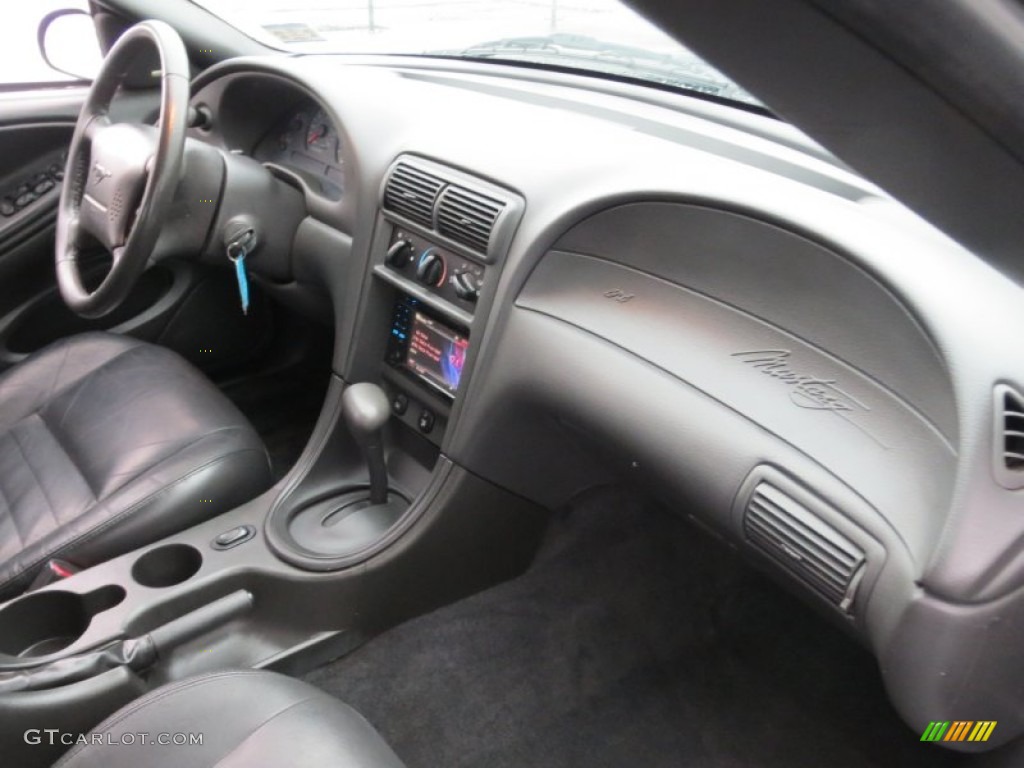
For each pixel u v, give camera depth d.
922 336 0.88
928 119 0.52
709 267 1.10
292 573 1.41
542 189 1.27
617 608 1.65
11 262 1.92
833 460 0.97
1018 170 0.53
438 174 1.40
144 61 1.97
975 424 0.81
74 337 1.69
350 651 1.53
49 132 1.94
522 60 1.84
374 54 2.07
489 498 1.53
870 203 1.06
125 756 0.87
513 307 1.32
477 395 1.39
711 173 1.11
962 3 0.45
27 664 1.14
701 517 1.17
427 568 1.53
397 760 0.88
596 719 1.47
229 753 0.86
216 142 1.91
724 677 1.53
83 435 1.47
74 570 1.31
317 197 1.65
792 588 1.16
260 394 2.22
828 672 1.54
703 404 1.09
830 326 0.99
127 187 1.43
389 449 1.66
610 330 1.21
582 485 1.67
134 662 1.20
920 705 0.89
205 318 2.09
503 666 1.54
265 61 1.74
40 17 2.00
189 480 1.38
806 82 0.53
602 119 1.48
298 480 1.56
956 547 0.80
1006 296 0.87
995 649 0.84
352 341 1.59
